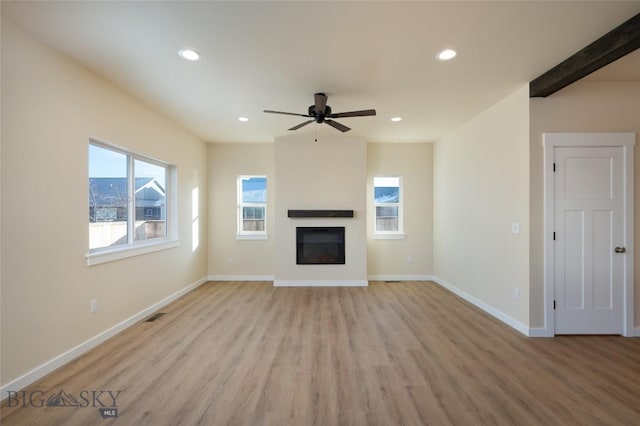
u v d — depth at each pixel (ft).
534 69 8.82
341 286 16.67
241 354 8.56
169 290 13.67
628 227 9.70
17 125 6.81
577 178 9.77
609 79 9.57
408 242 18.29
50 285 7.61
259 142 17.95
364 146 16.84
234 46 7.60
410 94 10.63
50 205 7.63
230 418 5.89
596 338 9.59
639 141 9.69
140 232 12.30
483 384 7.05
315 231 16.88
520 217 10.26
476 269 13.15
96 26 6.74
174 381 7.17
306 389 6.85
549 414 6.00
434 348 8.94
